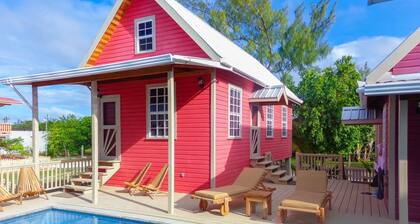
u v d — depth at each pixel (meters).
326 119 19.30
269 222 6.64
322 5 26.22
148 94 10.51
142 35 11.23
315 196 7.03
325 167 13.38
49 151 22.80
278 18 26.89
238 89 11.20
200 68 9.17
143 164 10.54
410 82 5.10
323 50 26.47
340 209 7.79
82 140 22.67
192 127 9.63
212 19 26.77
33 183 9.05
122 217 7.30
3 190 8.29
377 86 5.29
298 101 17.23
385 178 8.11
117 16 11.50
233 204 8.25
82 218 7.78
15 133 26.28
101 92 11.46
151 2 10.95
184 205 8.13
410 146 6.71
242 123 11.53
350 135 18.91
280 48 27.27
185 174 9.70
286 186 11.05
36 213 7.98
